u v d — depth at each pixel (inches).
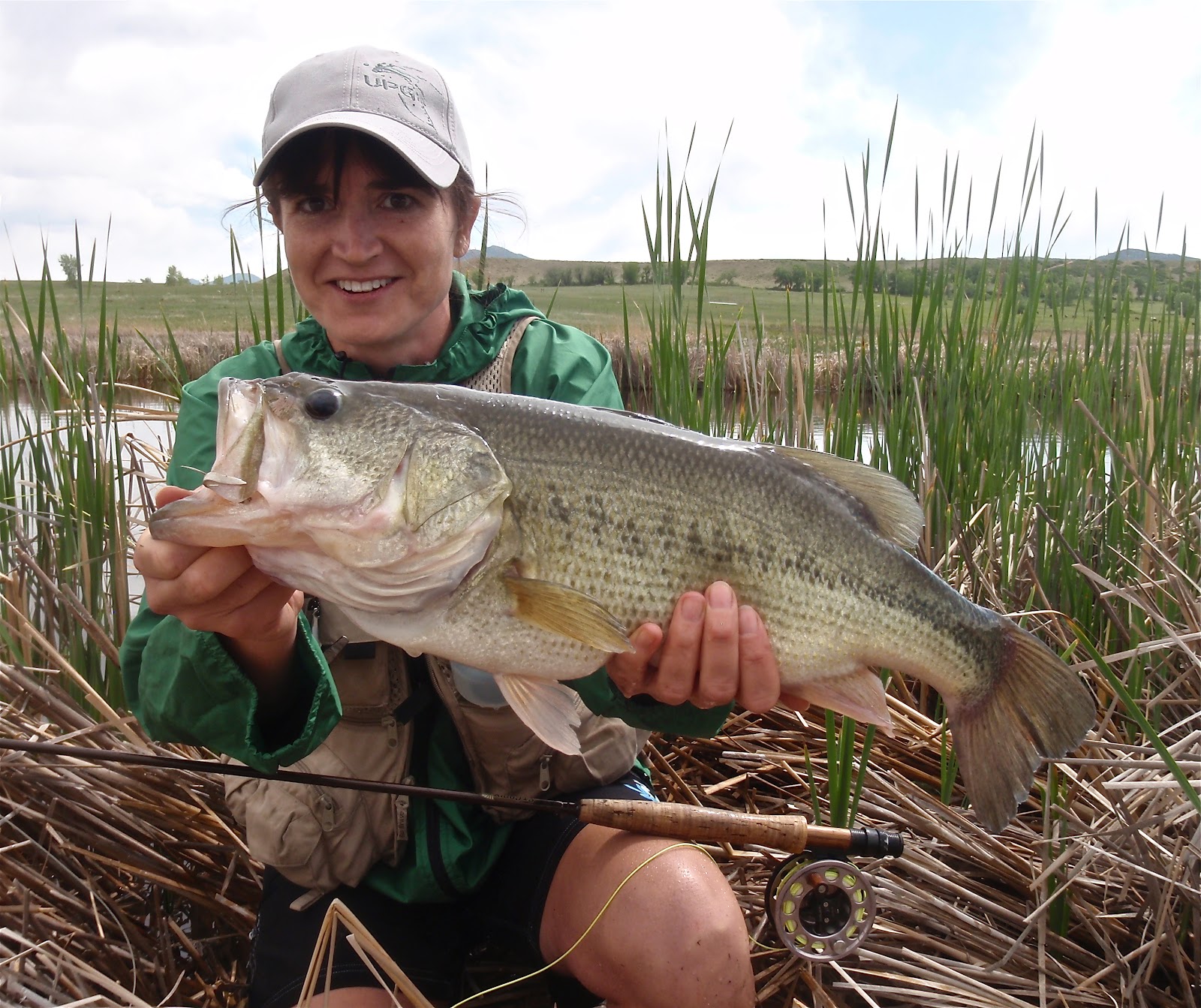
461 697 31.4
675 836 30.9
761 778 44.8
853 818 36.2
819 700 31.6
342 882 31.4
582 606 27.2
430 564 27.1
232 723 27.9
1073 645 41.7
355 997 29.1
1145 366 60.2
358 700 31.6
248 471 25.3
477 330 36.1
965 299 60.7
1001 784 32.3
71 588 47.7
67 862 37.7
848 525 31.2
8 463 51.0
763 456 30.8
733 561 29.7
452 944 33.4
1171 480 58.2
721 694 29.1
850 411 51.4
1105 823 37.4
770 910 30.8
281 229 36.5
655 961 28.3
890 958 34.2
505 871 33.5
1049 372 61.8
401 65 34.8
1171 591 47.8
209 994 35.2
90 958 34.9
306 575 26.2
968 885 38.0
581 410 29.5
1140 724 30.0
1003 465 56.3
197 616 25.5
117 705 45.6
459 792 30.0
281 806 30.9
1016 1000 33.0
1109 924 36.1
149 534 25.5
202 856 38.8
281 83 34.8
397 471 26.6
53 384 52.0
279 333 43.9
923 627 31.9
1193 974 34.2
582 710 33.3
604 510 28.7
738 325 59.1
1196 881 34.5
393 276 33.9
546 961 32.1
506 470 27.8
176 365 51.8
